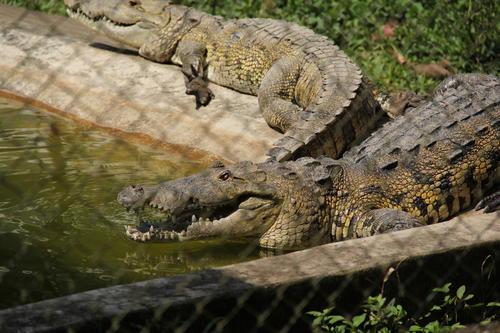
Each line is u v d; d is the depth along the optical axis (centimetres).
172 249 1200
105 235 1202
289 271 870
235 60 1950
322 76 1762
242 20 2038
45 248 1136
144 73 1930
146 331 766
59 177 1434
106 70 1919
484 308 1018
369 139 1411
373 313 914
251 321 838
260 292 829
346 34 2223
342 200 1279
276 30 1953
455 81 1697
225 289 812
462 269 988
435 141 1367
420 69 2045
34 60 1956
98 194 1366
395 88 1953
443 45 2117
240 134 1670
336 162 1300
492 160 1408
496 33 2162
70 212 1277
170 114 1762
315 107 1627
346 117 1634
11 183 1380
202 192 1178
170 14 2053
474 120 1420
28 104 1872
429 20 2234
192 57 1973
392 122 1469
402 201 1318
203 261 1166
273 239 1239
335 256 923
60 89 1869
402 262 926
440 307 971
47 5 2505
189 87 1823
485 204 1385
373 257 922
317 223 1252
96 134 1738
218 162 1252
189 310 786
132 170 1525
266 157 1585
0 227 1194
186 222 1198
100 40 2184
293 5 2352
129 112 1784
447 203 1358
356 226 1270
